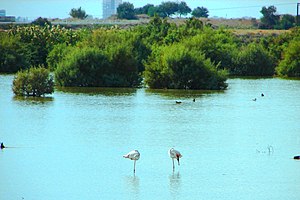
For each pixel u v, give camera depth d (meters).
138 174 50.12
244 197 44.88
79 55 113.50
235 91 110.94
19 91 97.75
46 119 75.38
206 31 158.62
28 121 73.81
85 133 66.38
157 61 113.81
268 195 45.28
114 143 61.47
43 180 48.44
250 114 81.69
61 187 46.78
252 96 102.62
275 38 171.88
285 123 74.69
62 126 70.56
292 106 90.25
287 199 44.44
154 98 97.25
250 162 54.25
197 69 112.44
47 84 98.00
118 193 45.53
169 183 47.97
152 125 71.88
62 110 82.62
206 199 44.41
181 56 112.31
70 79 113.38
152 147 59.81
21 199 44.22
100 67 113.88
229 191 46.16
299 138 64.88
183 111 83.38
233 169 51.88
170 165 52.94
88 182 48.00
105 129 69.00
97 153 56.97
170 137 64.81
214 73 113.50
